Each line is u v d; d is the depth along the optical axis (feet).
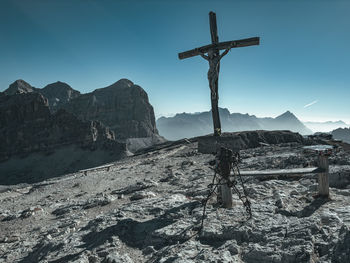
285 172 25.11
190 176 60.18
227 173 22.54
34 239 31.58
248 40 23.15
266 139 160.45
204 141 23.77
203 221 22.53
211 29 25.18
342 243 14.32
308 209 22.16
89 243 23.56
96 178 90.99
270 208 23.43
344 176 31.09
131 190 51.96
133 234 23.58
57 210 47.93
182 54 27.02
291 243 16.26
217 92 24.66
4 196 99.45
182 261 16.11
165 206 30.37
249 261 15.92
